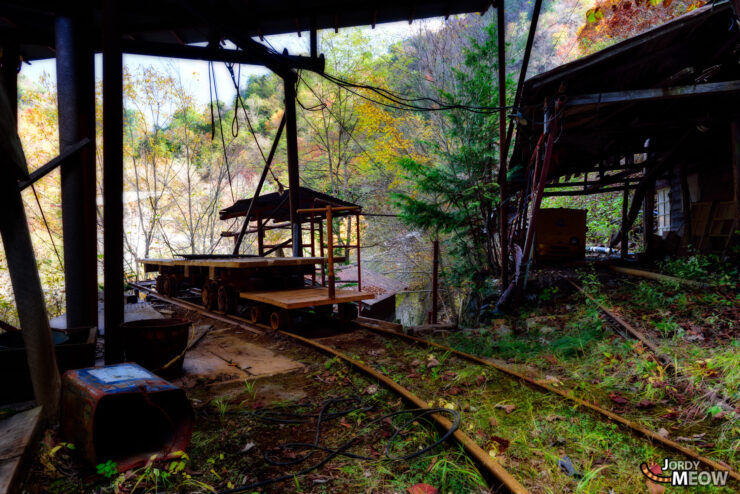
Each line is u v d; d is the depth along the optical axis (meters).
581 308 7.87
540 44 22.70
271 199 13.68
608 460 2.91
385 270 23.67
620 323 6.36
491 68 12.12
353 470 2.81
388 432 3.38
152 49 8.00
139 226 22.67
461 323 12.53
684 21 5.97
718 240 9.71
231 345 6.52
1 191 3.12
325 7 8.88
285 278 8.59
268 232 25.22
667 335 5.73
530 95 7.23
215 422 3.60
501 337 7.02
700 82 7.08
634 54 6.59
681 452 2.93
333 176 23.94
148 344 4.66
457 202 11.93
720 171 10.48
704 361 4.43
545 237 12.52
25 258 3.26
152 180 22.70
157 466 2.80
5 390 3.46
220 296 8.92
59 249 17.66
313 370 5.15
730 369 4.15
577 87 7.10
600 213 19.27
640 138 9.98
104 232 4.75
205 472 2.80
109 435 3.16
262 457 3.01
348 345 6.46
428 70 19.64
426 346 6.18
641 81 7.16
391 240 21.91
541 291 9.42
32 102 16.58
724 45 6.35
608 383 4.45
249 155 26.86
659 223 14.71
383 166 21.92
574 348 5.82
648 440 3.14
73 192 6.02
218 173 23.92
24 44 8.63
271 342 6.67
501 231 9.96
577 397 4.16
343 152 23.34
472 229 12.41
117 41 4.69
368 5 8.84
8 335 4.10
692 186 11.93
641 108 8.45
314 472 2.79
